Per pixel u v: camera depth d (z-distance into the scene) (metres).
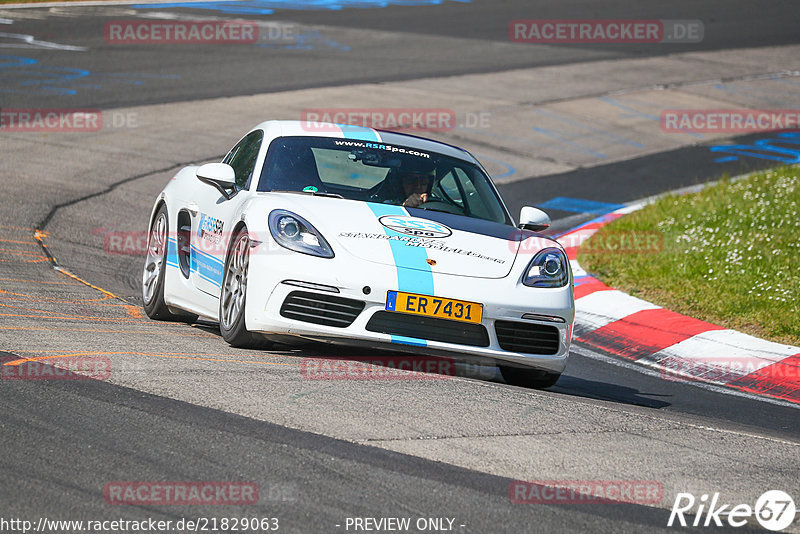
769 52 95.62
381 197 22.41
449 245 20.50
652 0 120.88
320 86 69.44
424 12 107.38
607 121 67.44
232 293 21.09
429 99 68.50
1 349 18.44
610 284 34.31
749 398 23.47
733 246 36.75
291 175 22.55
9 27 82.81
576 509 12.96
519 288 20.11
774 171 52.06
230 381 17.52
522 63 84.25
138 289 29.31
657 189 51.69
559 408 18.17
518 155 57.03
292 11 103.81
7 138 50.38
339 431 15.19
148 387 16.66
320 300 19.34
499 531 12.01
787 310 30.28
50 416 14.79
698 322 29.52
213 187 23.95
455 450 14.85
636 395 22.50
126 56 74.88
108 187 43.56
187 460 13.47
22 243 32.75
